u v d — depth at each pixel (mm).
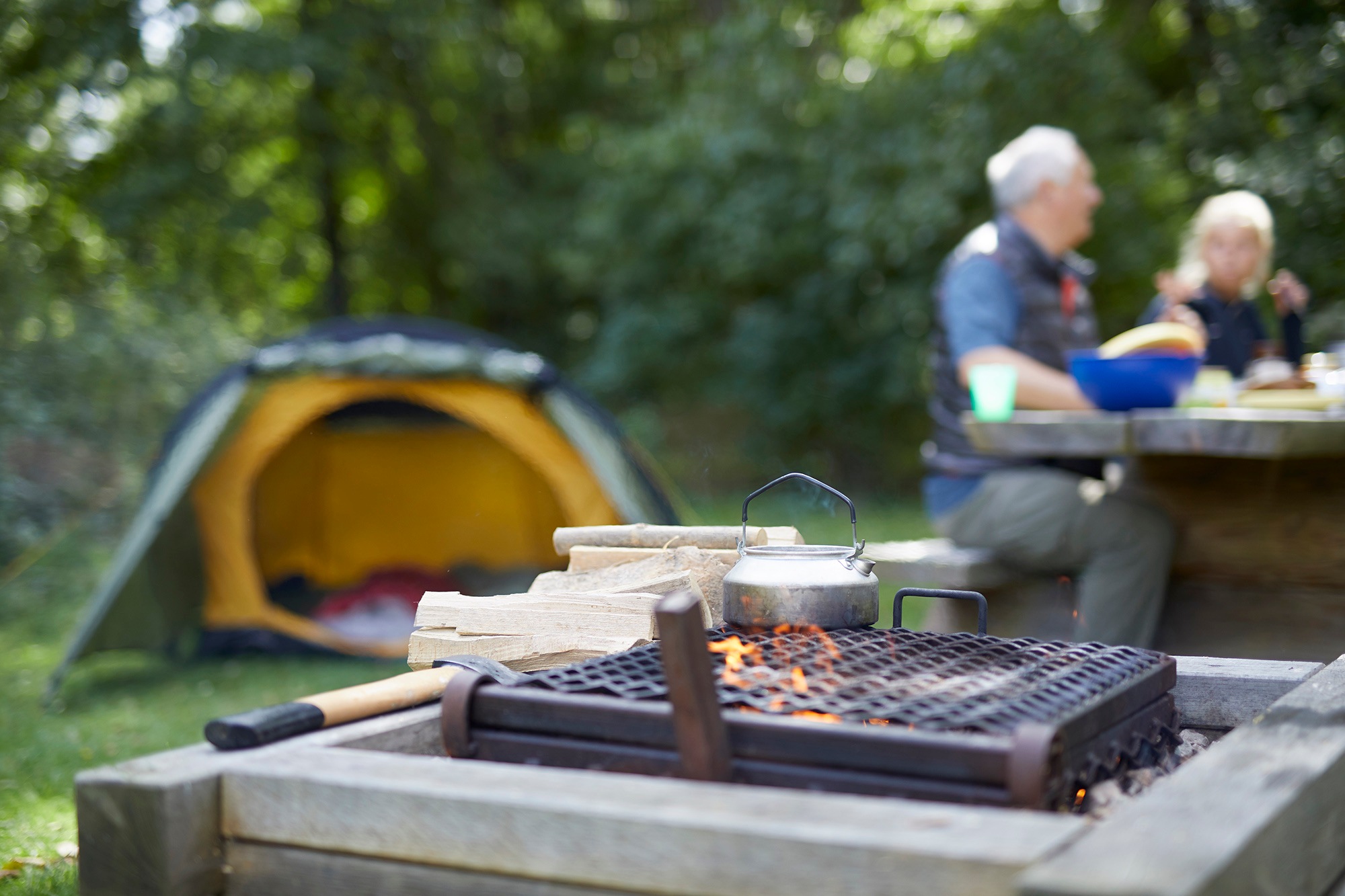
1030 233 3484
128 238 11555
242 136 12477
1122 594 3031
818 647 1487
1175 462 3146
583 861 1049
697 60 11844
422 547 7152
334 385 5270
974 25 10461
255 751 1286
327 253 13797
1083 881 850
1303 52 6977
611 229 11875
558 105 14414
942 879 927
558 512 7168
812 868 965
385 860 1146
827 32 11477
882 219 9781
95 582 6852
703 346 12484
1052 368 3506
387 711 1480
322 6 12539
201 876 1197
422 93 13477
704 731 1165
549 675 1364
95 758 3365
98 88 10938
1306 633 2969
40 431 7535
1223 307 3863
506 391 5379
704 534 1925
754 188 11039
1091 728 1248
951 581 3217
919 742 1115
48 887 2225
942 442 3492
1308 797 1079
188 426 5023
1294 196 6496
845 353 11867
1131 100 9570
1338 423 2545
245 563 5203
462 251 13141
